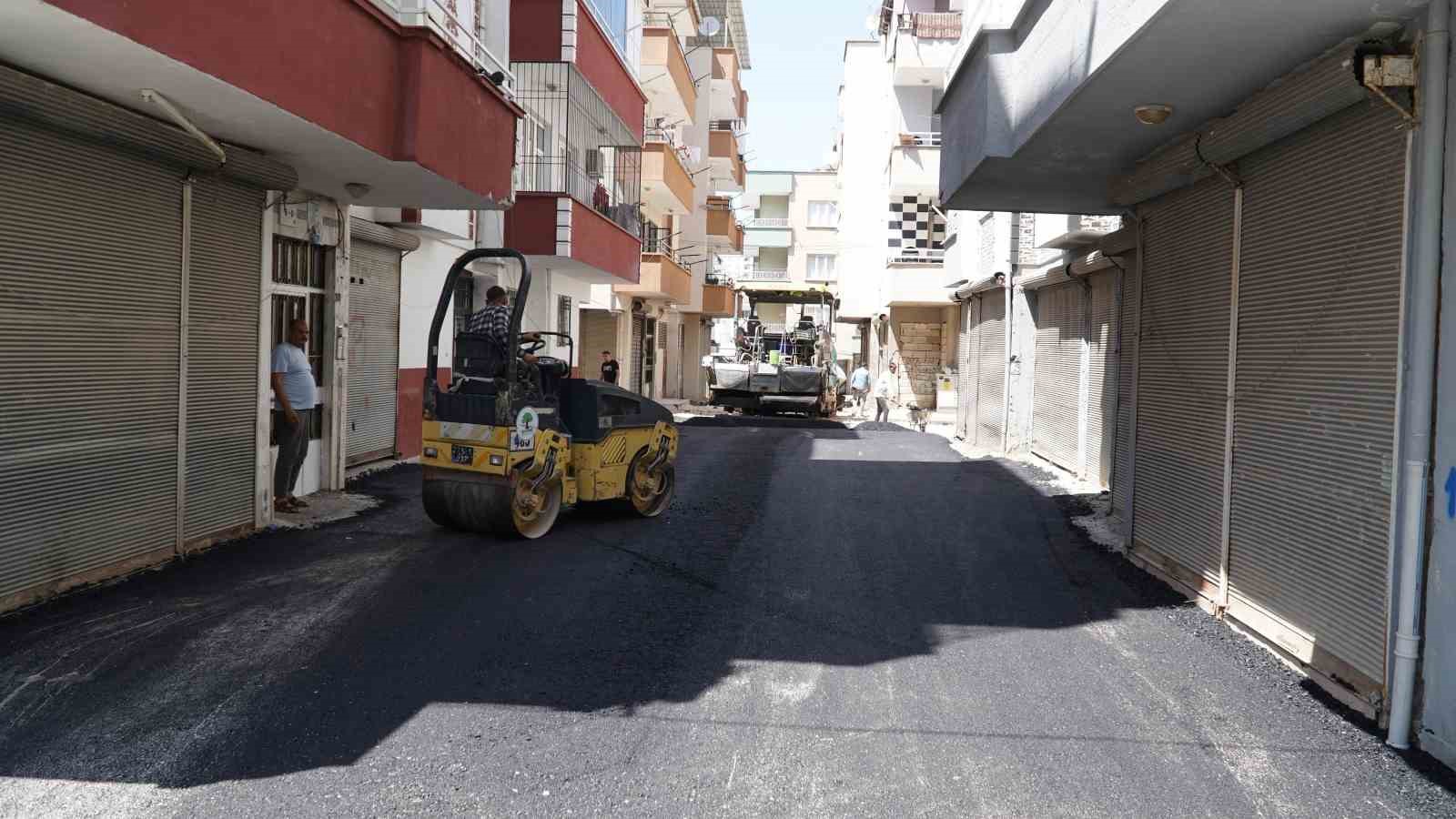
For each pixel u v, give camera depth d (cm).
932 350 3266
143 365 705
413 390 1388
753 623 645
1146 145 813
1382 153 499
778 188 5988
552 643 584
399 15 852
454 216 1455
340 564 755
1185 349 766
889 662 573
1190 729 475
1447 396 441
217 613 612
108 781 390
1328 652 538
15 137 579
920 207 3131
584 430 954
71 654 527
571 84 1641
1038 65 764
